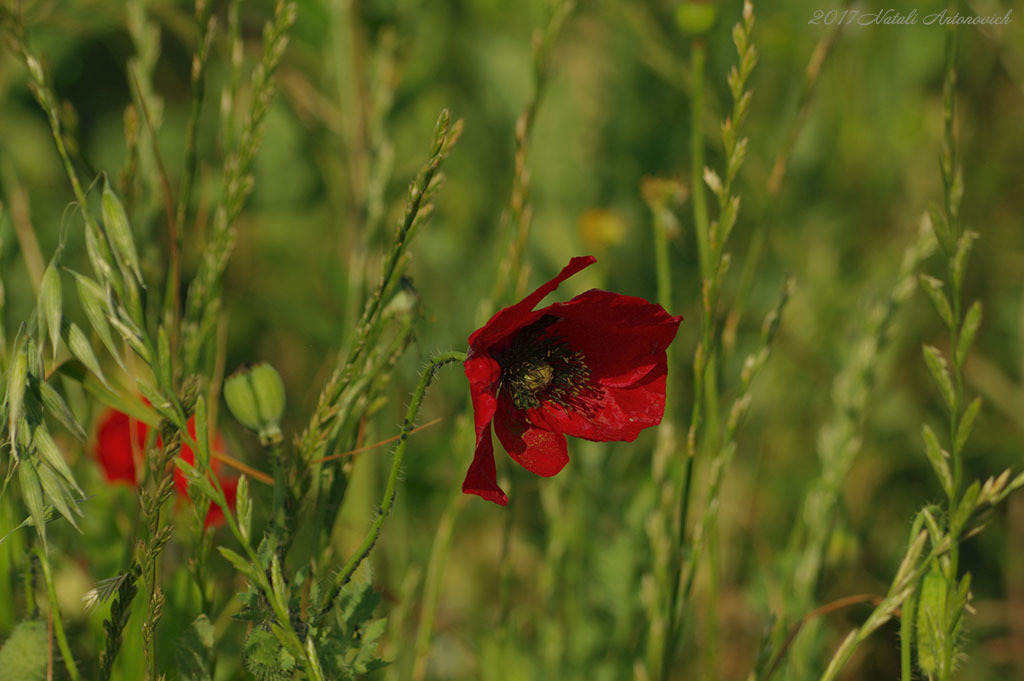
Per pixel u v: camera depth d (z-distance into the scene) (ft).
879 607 2.49
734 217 2.59
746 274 2.84
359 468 3.01
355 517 3.00
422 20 3.50
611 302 2.49
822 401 3.72
